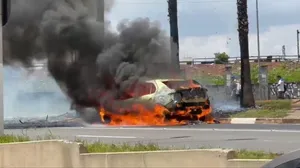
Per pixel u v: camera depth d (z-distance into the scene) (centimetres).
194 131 1914
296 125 2192
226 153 864
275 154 1052
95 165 977
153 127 2131
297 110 2859
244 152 1060
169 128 2062
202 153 881
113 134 1855
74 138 1644
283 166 612
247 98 3106
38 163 1052
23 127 2314
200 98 2339
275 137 1678
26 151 1074
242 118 2566
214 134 1800
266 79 4097
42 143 1048
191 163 888
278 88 4191
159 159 919
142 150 1087
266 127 2069
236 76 4253
